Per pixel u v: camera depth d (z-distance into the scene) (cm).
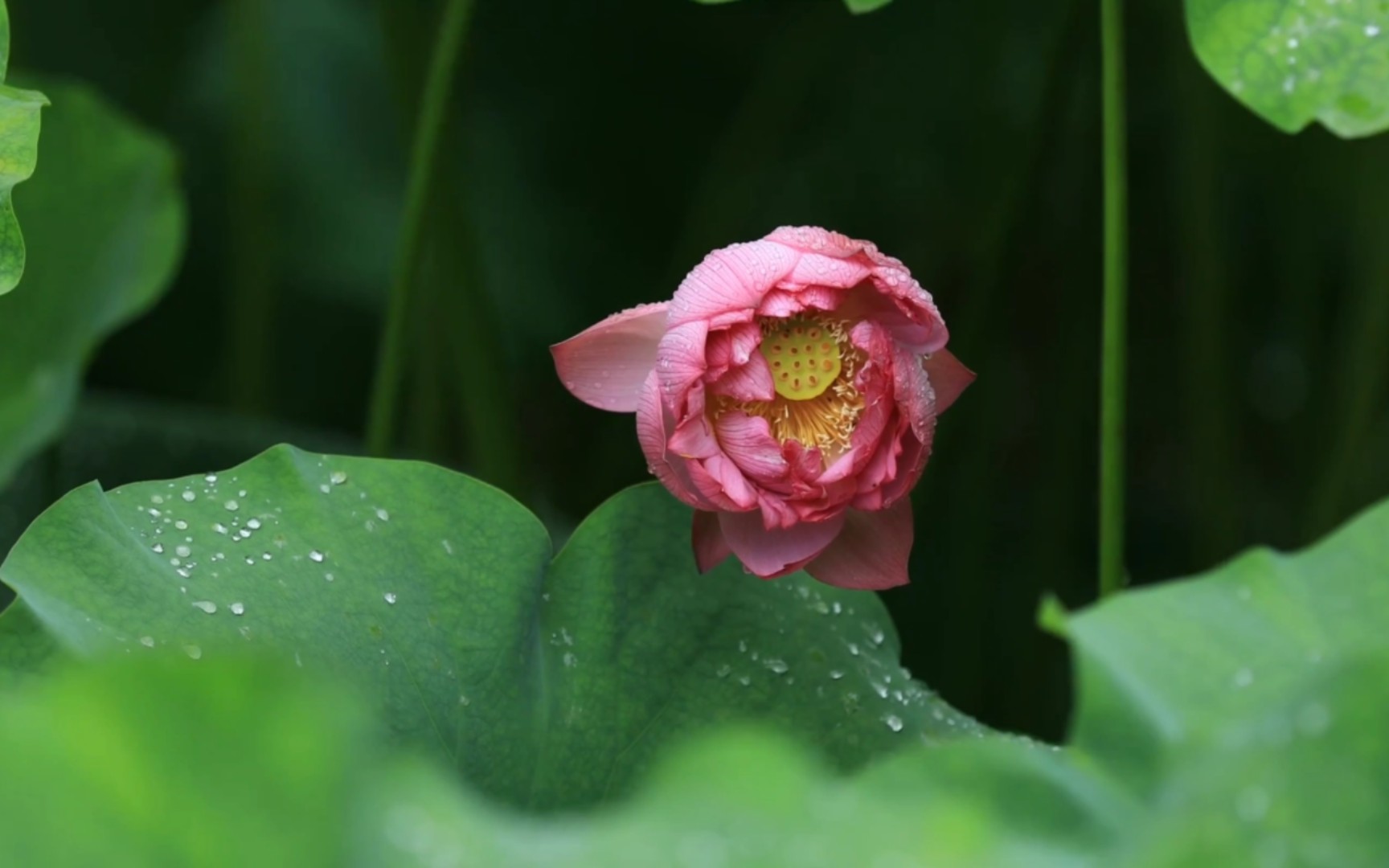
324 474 204
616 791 201
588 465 321
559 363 202
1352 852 172
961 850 162
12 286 204
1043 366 320
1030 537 311
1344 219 290
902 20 317
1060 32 243
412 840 165
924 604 285
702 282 197
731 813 165
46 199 247
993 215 250
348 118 319
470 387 239
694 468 198
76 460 249
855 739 202
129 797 157
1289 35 203
